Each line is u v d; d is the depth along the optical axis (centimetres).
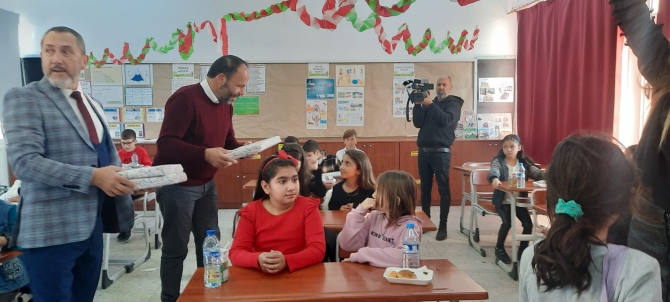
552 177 88
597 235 84
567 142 88
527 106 512
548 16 459
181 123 202
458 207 534
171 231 208
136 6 536
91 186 160
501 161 349
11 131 146
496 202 332
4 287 194
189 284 146
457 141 527
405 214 195
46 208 151
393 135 554
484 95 545
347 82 548
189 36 482
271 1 539
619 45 370
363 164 277
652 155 111
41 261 152
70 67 154
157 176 158
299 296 134
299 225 180
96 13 534
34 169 143
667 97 111
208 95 212
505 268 314
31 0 527
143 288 290
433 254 355
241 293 137
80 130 158
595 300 81
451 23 543
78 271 170
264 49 546
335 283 145
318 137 554
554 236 85
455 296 135
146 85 540
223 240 393
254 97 548
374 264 162
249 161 531
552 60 452
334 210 270
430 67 545
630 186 85
